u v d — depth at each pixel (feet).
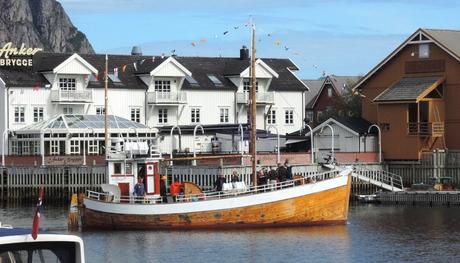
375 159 346.33
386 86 363.76
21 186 333.42
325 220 224.12
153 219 222.89
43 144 340.80
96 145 346.33
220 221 220.64
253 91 236.63
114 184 231.09
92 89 379.35
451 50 344.69
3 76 366.84
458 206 292.40
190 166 300.40
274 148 350.43
